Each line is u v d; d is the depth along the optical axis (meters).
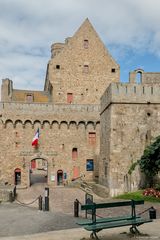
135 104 28.20
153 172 25.17
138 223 12.84
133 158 27.59
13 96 46.41
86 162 40.88
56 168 40.28
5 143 39.75
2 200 26.16
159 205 21.12
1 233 14.93
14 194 27.91
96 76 46.38
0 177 39.31
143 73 41.41
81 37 46.69
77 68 46.06
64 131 40.88
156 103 28.34
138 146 27.78
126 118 27.98
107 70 46.75
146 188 26.42
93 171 40.91
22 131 40.16
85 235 13.11
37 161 60.53
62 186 38.47
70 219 17.70
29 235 13.54
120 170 27.39
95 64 46.56
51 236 13.10
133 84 28.38
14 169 39.62
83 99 45.75
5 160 39.62
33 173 56.66
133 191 26.83
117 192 27.09
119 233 13.21
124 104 28.08
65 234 13.43
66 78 45.69
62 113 40.81
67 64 45.91
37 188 36.38
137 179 27.27
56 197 27.94
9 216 19.23
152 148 24.52
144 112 28.20
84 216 18.59
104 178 30.28
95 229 12.00
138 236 12.62
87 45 46.72
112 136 27.66
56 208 22.09
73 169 40.56
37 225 16.41
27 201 26.55
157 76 41.25
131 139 27.81
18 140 39.97
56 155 40.44
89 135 41.22
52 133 40.66
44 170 60.25
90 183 36.72
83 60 46.34
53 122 40.72
